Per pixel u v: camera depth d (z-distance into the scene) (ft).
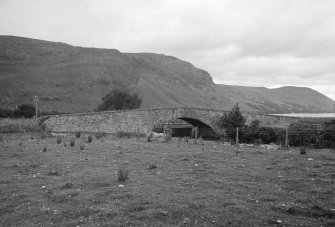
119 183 54.65
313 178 57.77
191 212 39.81
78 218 38.91
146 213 39.17
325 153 95.91
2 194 50.08
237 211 40.40
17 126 187.42
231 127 193.36
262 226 36.17
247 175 60.95
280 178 57.93
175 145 118.73
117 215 39.17
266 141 158.51
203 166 71.15
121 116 218.79
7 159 87.30
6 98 576.20
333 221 37.29
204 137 219.41
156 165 72.49
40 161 82.12
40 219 38.99
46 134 178.81
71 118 196.75
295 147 128.47
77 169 69.77
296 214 39.99
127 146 114.32
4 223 38.09
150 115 238.07
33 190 52.01
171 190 49.65
